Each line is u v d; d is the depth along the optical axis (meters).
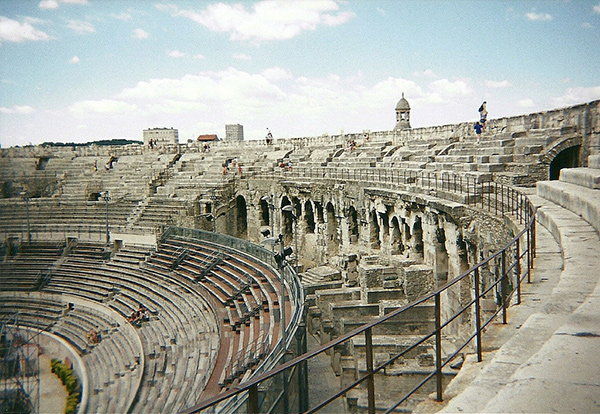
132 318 45.19
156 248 59.69
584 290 11.31
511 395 6.76
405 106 98.50
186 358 34.72
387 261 37.56
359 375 23.28
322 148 73.56
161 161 88.81
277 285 38.19
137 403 30.98
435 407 8.83
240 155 84.38
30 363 42.22
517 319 11.48
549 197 23.47
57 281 56.50
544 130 34.56
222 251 52.03
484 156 34.16
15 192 79.94
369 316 33.19
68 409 33.81
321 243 54.88
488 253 24.89
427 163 41.66
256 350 28.66
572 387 6.82
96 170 88.12
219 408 24.19
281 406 17.92
